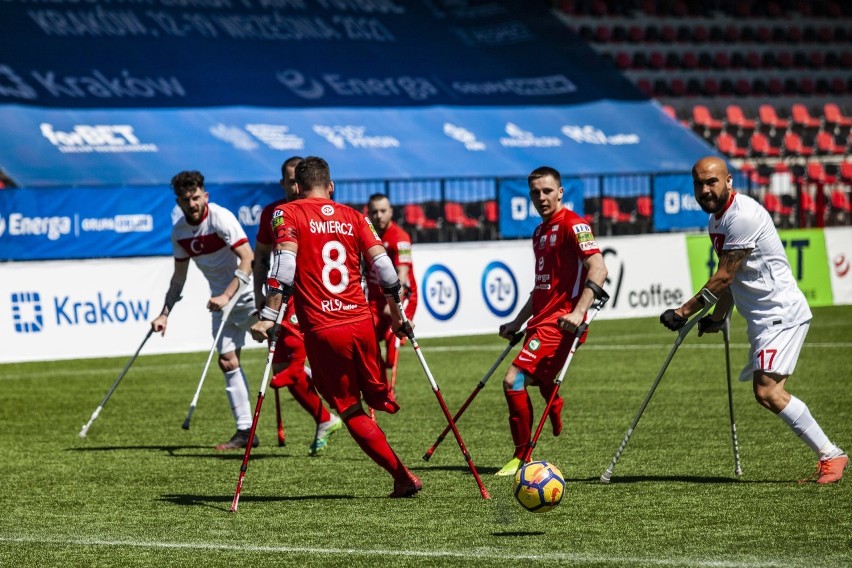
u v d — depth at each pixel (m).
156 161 80.06
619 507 21.17
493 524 20.02
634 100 103.56
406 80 99.44
